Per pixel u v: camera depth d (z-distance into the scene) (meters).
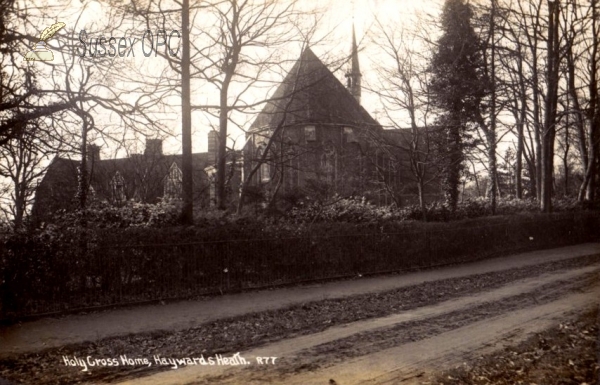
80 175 22.34
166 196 18.48
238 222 16.53
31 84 13.27
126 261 12.92
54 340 9.26
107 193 35.59
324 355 8.47
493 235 25.11
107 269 12.59
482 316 11.38
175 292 13.80
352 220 22.69
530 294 14.01
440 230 22.20
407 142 26.98
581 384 6.91
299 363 8.03
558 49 30.80
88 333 9.80
